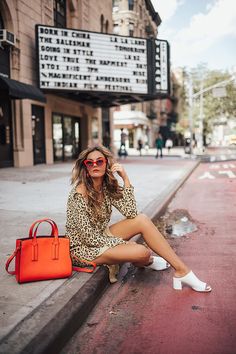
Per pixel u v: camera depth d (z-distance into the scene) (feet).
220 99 152.35
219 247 16.53
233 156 102.22
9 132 56.70
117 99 80.02
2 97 54.34
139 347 8.61
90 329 9.52
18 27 56.54
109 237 11.91
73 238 11.80
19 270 10.77
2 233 16.87
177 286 11.71
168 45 71.82
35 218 20.15
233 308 10.41
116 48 66.90
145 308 10.61
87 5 82.58
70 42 62.49
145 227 11.89
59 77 62.13
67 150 79.46
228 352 8.27
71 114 79.20
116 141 159.94
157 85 71.46
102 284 11.62
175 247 16.70
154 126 202.39
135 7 147.54
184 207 26.89
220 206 27.04
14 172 48.65
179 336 9.01
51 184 35.68
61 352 8.45
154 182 37.88
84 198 11.39
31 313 8.99
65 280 11.12
